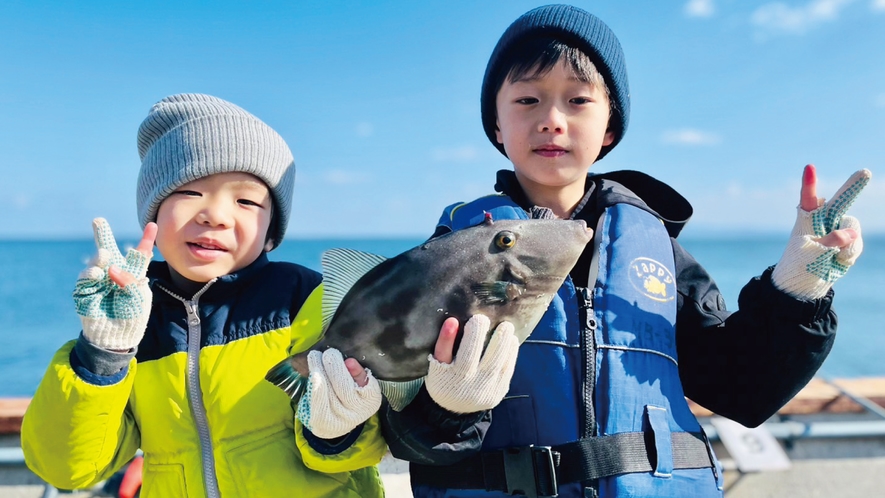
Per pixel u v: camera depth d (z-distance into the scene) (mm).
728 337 682
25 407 1166
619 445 604
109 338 539
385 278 538
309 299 680
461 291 514
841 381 1288
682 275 753
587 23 729
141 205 716
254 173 693
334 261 578
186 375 651
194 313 673
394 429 570
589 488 591
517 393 630
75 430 559
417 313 521
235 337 666
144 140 738
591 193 784
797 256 590
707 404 739
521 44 750
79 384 543
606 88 748
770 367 639
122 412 594
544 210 690
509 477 608
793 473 1098
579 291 670
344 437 583
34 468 602
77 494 1012
